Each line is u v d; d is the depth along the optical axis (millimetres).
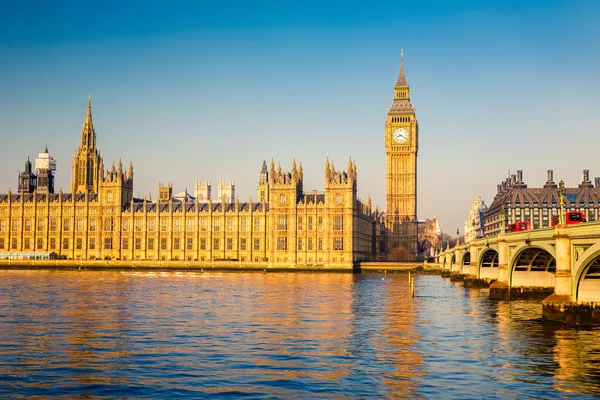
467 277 190625
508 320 106125
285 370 69750
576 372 69438
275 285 190750
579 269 95812
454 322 104125
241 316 110250
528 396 61000
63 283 190375
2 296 143625
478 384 64875
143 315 110625
